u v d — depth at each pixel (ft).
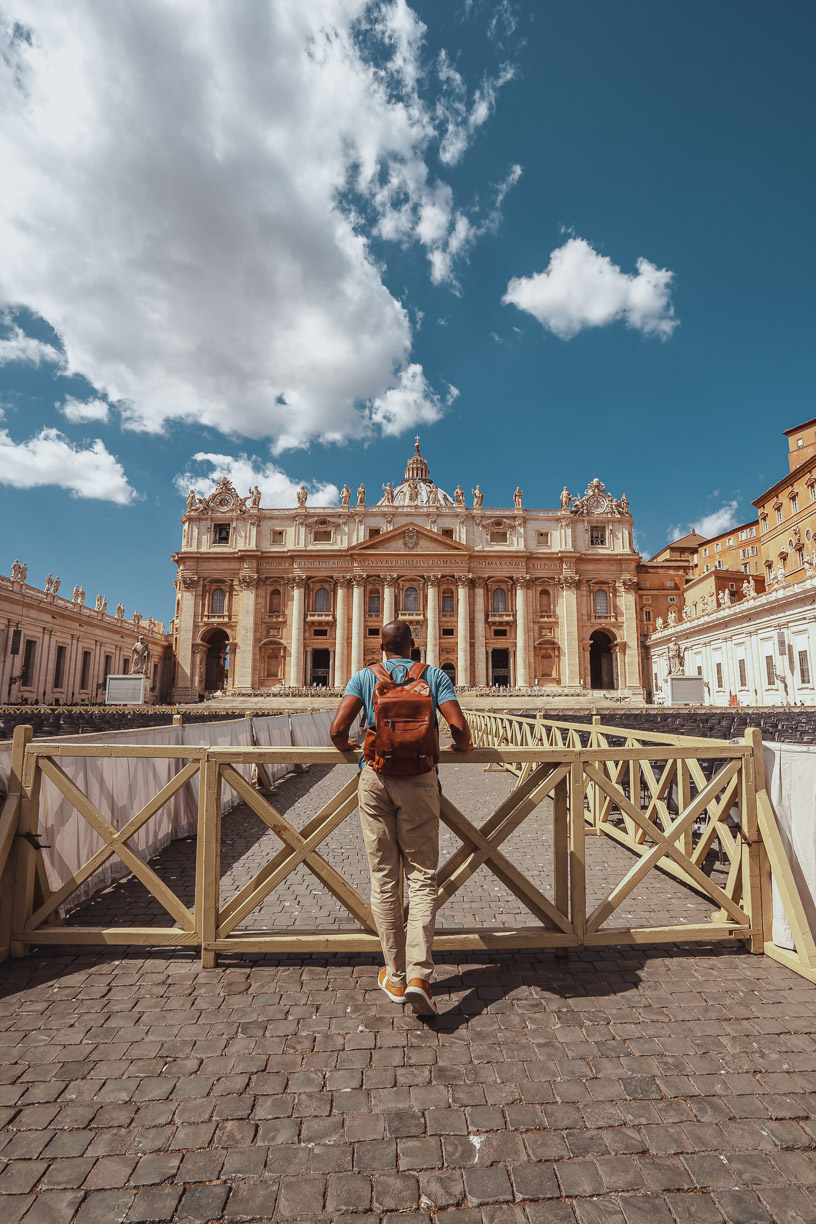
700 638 181.37
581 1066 10.75
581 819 14.84
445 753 14.10
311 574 247.09
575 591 247.91
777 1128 9.31
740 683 157.07
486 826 15.11
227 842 27.61
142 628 245.45
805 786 15.02
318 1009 12.55
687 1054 11.10
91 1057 10.90
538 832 29.07
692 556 264.93
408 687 13.19
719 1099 9.93
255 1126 9.29
